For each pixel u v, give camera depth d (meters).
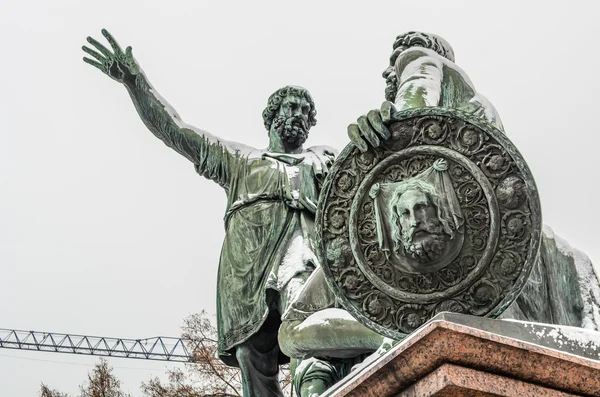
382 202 4.45
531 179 4.27
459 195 4.34
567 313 5.02
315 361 6.11
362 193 4.48
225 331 6.78
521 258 4.26
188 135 7.35
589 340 3.89
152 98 7.50
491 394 3.58
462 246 4.31
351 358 6.03
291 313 5.80
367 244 4.46
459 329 3.57
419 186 4.34
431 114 4.41
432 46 5.82
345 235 4.51
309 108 7.39
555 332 3.89
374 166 4.48
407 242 4.30
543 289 4.96
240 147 7.28
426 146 4.41
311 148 7.27
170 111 7.48
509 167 4.30
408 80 5.16
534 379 3.64
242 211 6.93
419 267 4.34
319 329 5.54
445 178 4.36
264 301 6.62
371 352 5.59
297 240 6.77
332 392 4.14
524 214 4.27
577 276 5.08
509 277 4.26
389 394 3.73
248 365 6.67
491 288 4.28
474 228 4.30
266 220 6.84
